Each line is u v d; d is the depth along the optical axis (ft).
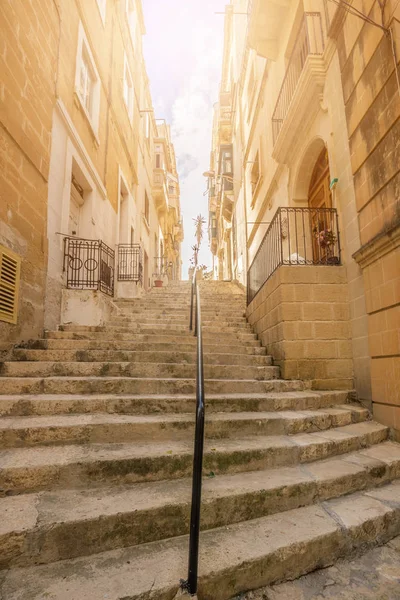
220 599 5.44
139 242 44.47
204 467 8.09
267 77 31.01
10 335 14.03
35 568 5.38
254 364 16.21
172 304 27.07
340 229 16.25
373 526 7.18
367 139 13.64
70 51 21.75
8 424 8.53
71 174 22.31
